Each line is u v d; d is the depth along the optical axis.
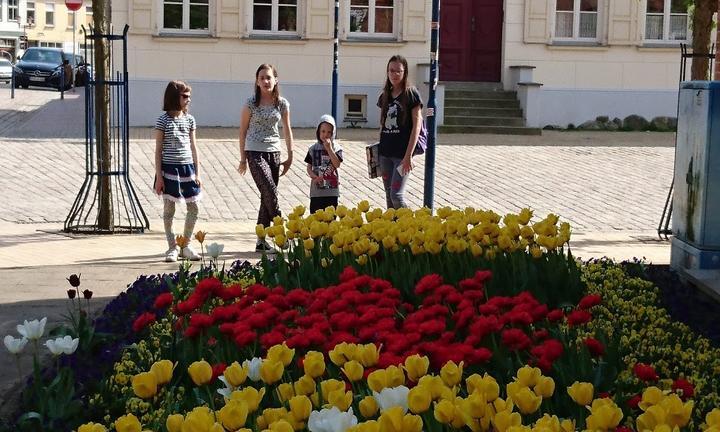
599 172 21.45
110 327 7.26
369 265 7.59
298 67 28.75
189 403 4.96
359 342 5.13
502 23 29.56
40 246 13.18
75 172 20.47
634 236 14.79
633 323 6.98
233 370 4.30
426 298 6.18
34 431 5.35
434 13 12.84
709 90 9.03
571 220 16.42
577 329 6.15
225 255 12.48
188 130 11.95
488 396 3.91
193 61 28.39
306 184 19.45
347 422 3.58
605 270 9.02
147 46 28.17
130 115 28.20
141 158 21.75
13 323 8.45
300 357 5.21
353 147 24.16
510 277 7.41
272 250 12.55
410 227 7.68
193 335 5.53
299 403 3.88
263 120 12.52
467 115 28.42
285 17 28.70
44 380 5.93
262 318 5.45
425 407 3.77
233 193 18.44
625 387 4.99
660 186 19.95
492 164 22.17
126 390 5.56
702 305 8.22
